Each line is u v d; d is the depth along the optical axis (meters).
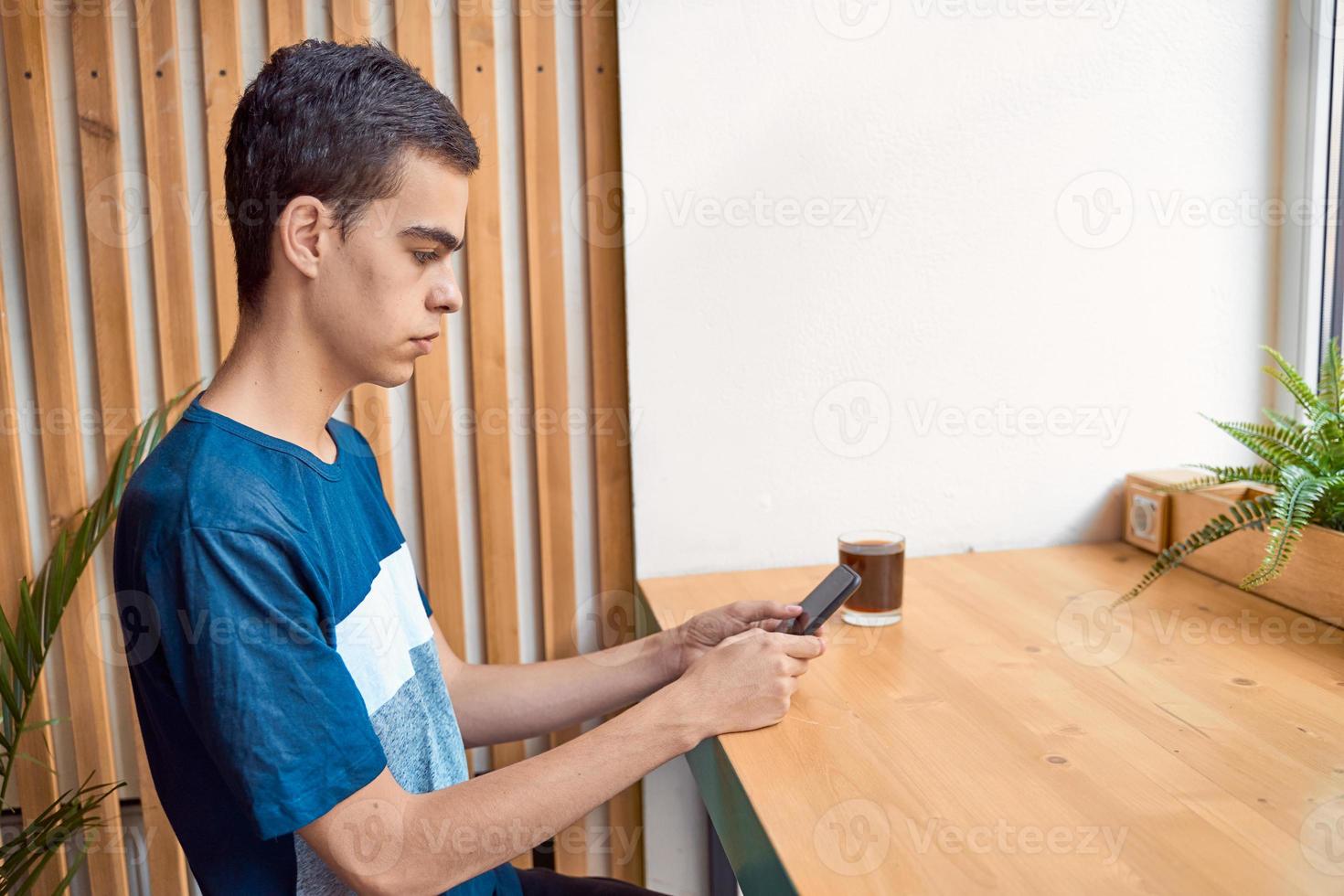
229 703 0.76
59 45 1.43
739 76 1.50
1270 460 1.33
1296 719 1.00
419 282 0.87
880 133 1.54
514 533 1.61
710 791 1.06
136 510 0.79
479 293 1.53
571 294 1.57
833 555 1.63
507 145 1.54
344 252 0.84
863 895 0.72
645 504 1.58
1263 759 0.91
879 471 1.62
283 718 0.77
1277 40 1.61
